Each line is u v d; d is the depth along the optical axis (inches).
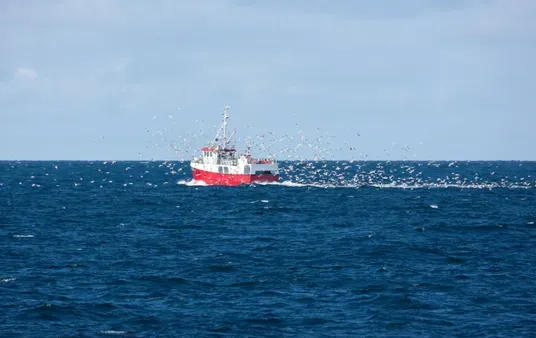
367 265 3499.0
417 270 3368.6
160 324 2449.6
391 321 2484.0
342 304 2709.2
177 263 3553.2
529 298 2795.3
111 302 2723.9
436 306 2674.7
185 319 2504.9
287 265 3501.5
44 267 3412.9
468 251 3941.9
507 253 3873.0
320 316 2546.8
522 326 2427.4
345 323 2465.6
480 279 3149.6
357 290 2930.6
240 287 2997.0
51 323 2452.0
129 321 2481.5
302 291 2918.3
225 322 2472.9
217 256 3759.8
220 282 3100.4
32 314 2541.8
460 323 2464.3
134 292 2901.1
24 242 4279.0
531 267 3449.8
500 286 3006.9
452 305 2691.9
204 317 2529.5
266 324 2453.2
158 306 2674.7
